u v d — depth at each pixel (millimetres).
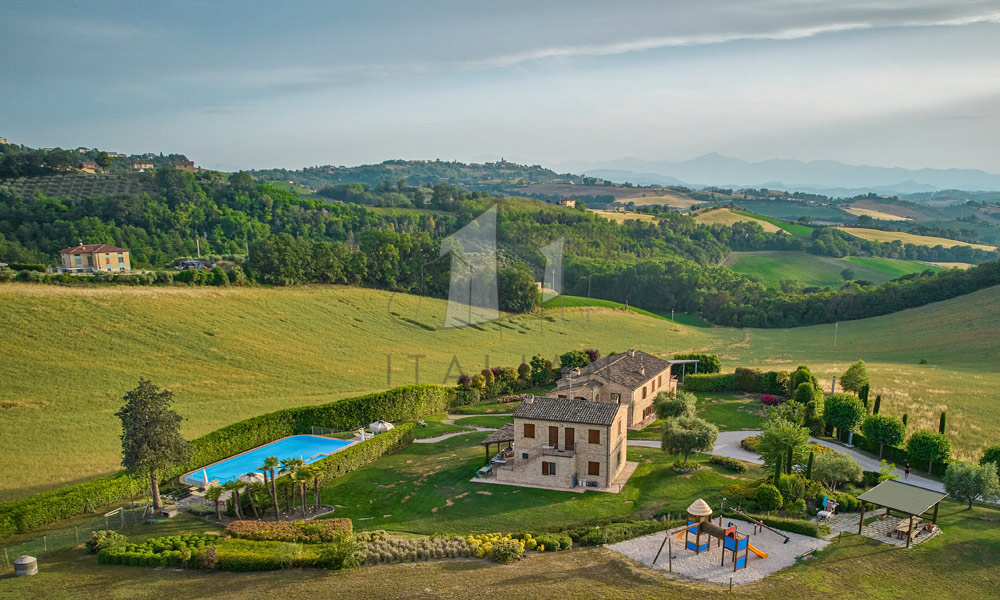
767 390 81688
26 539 39875
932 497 39125
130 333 88688
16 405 64875
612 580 32875
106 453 56188
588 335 125375
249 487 43469
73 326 85938
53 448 56312
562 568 34469
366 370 94000
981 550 36906
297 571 34062
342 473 53000
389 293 130625
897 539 38562
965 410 68312
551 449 49531
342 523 39594
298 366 91625
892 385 79688
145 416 44250
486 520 42812
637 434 65438
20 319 83375
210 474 52656
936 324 128125
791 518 41625
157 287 105312
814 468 46812
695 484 48250
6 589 31406
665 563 35250
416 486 50000
